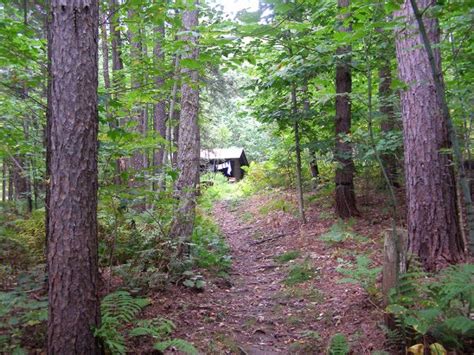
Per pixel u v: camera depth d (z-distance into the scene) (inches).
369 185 458.6
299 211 458.0
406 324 137.7
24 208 445.1
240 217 582.6
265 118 406.9
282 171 654.5
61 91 135.0
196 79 282.0
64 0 134.6
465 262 197.0
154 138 216.2
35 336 153.1
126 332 166.4
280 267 306.2
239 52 276.1
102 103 202.5
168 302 211.5
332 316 195.0
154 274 226.4
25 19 212.5
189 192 277.7
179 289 236.5
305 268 274.5
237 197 757.9
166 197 239.6
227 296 245.3
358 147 334.3
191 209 276.8
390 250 161.6
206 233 376.5
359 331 169.5
